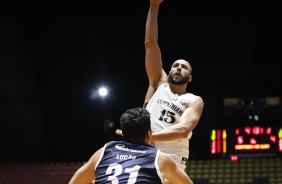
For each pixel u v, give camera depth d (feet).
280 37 66.44
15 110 72.74
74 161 74.49
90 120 73.61
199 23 66.39
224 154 63.67
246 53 67.46
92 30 67.46
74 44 69.62
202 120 69.26
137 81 70.95
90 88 71.92
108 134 73.05
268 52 67.41
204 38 67.26
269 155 62.54
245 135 63.41
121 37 68.49
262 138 62.90
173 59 67.87
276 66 67.87
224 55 68.08
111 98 71.56
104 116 69.31
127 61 70.23
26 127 73.72
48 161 74.49
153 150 13.01
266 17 65.31
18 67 70.13
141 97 71.36
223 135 64.03
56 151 75.05
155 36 18.89
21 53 69.21
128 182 12.32
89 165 13.14
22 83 71.15
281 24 65.41
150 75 19.01
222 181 62.03
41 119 73.05
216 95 70.13
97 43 68.54
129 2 66.13
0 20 67.26
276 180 60.85
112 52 69.82
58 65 71.26
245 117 67.41
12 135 74.43
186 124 16.48
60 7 66.69
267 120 66.69
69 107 73.36
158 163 12.80
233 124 67.77
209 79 70.33
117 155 12.93
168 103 17.84
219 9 65.36
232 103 67.97
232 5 65.05
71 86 72.28
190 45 67.67
